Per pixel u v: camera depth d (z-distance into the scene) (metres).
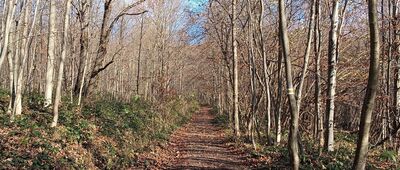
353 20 16.16
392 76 16.42
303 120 18.16
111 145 12.05
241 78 22.56
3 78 31.34
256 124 17.09
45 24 22.20
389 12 14.77
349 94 16.66
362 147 4.50
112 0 19.98
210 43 26.77
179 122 27.78
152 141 15.88
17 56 13.02
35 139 9.95
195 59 43.88
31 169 7.89
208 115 43.44
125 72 41.09
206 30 23.81
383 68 15.08
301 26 17.58
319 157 11.36
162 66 28.62
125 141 13.52
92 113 16.48
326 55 16.16
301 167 10.14
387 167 11.81
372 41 4.40
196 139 20.08
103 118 15.98
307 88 17.94
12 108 12.79
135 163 11.68
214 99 50.59
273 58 19.25
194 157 13.91
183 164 12.51
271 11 17.80
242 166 12.10
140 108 22.86
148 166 11.62
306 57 11.60
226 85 28.30
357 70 15.95
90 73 20.33
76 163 9.27
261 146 15.36
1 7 16.58
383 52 14.40
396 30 13.65
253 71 16.78
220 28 23.72
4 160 7.89
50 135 10.80
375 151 14.23
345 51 17.30
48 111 14.34
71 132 11.59
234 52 18.75
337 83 16.47
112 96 30.86
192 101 52.03
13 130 10.64
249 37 17.28
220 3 18.98
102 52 20.16
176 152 15.16
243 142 16.95
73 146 10.56
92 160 10.23
